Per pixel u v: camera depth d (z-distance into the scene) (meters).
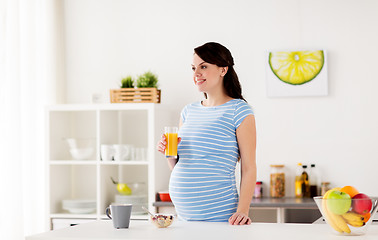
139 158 3.96
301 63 4.00
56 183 4.05
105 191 3.99
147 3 4.33
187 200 2.23
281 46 4.07
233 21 4.16
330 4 4.01
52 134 4.02
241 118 2.25
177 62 4.25
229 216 2.22
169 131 2.21
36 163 3.99
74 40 4.45
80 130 4.37
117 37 4.38
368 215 1.66
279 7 4.09
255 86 4.10
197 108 2.38
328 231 1.78
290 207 3.48
